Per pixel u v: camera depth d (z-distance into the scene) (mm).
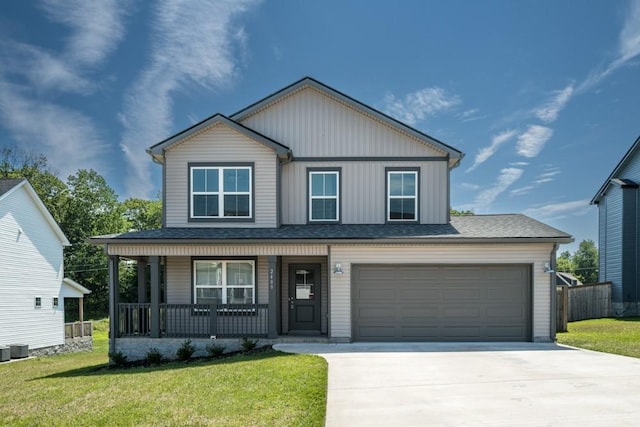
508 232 13297
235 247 12859
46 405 7359
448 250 12930
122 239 12664
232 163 14141
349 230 13703
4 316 18484
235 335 13062
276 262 13344
